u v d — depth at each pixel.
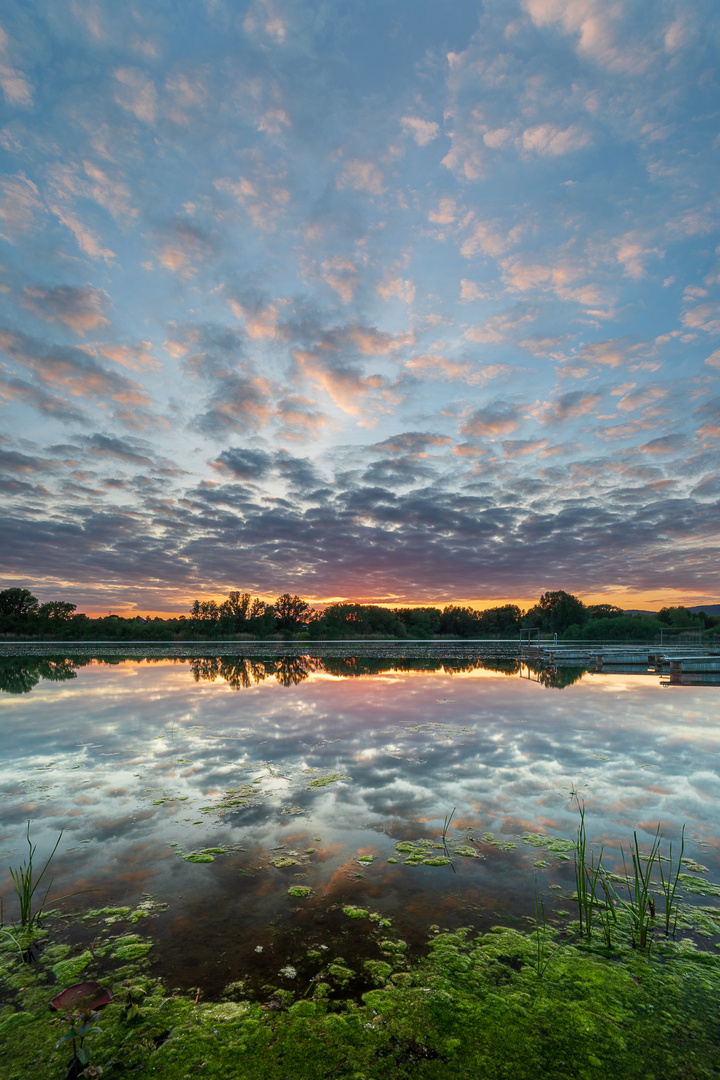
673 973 3.50
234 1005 3.20
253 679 20.31
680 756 8.89
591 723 11.62
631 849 5.40
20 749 9.48
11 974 3.52
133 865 5.06
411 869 4.96
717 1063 2.77
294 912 4.23
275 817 6.27
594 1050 2.86
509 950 3.74
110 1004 3.21
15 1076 2.71
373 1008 3.17
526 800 6.80
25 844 5.55
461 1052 2.84
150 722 11.77
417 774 7.91
